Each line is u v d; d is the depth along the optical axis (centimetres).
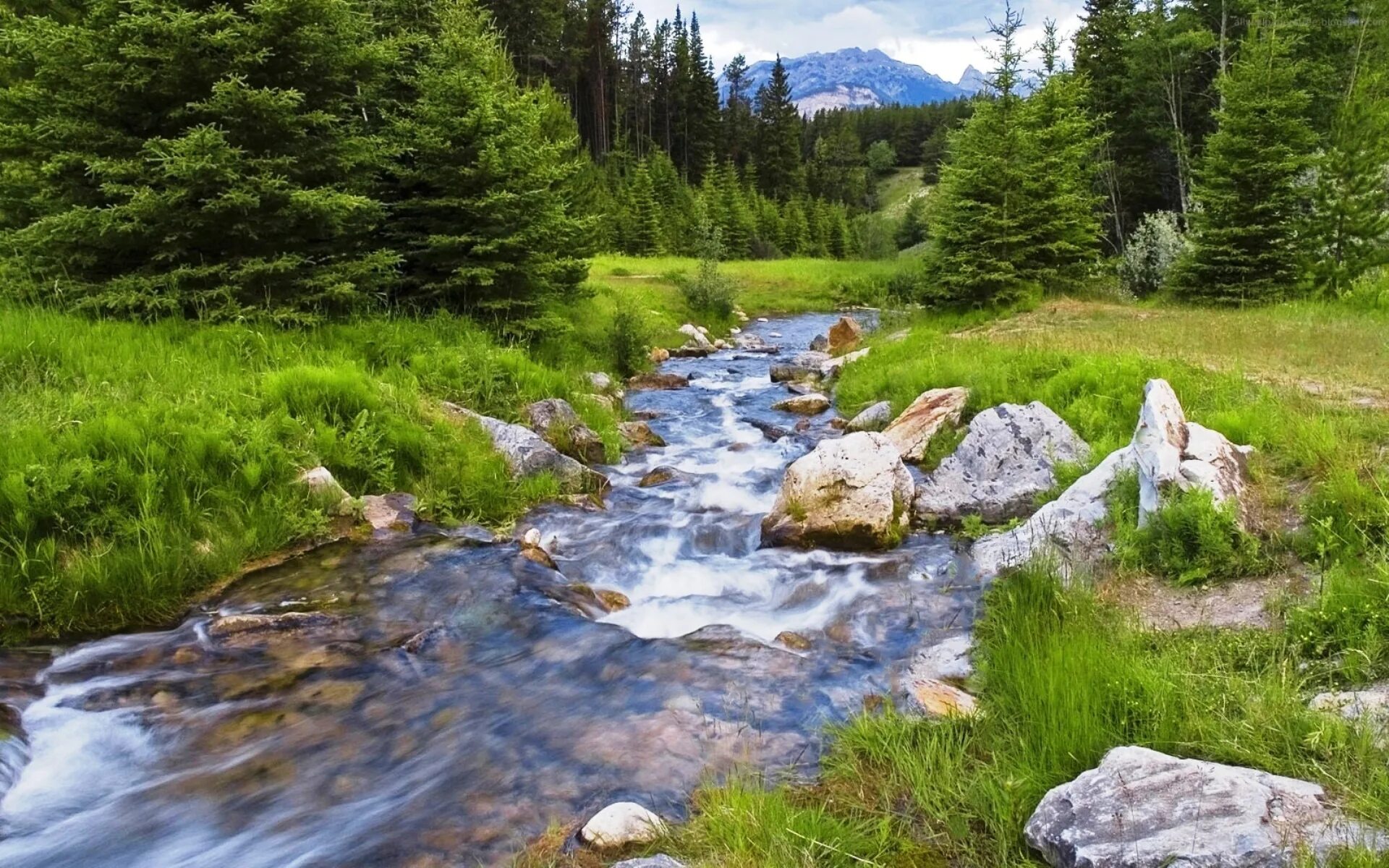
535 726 455
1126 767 330
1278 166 1833
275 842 366
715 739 436
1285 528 577
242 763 427
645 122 9338
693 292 3067
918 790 368
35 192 1127
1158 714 383
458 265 1338
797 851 327
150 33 985
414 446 862
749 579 693
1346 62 3005
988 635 530
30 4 1334
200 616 593
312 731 454
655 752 425
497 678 510
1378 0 2939
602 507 880
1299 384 912
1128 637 471
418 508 802
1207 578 548
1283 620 477
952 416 1022
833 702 475
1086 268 2272
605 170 6612
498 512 827
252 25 1030
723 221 5516
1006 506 770
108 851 366
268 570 670
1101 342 1220
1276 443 704
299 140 1100
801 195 8575
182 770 422
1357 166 1798
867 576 674
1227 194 1891
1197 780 314
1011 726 409
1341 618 447
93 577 585
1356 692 388
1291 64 2350
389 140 1298
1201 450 631
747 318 3438
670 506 886
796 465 810
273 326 1071
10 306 990
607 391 1387
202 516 678
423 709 475
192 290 1041
